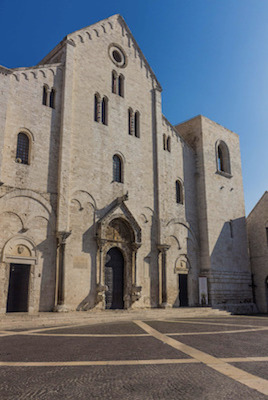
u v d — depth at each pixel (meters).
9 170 24.48
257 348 13.26
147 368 9.77
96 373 9.20
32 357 11.22
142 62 36.88
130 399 7.13
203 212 38.72
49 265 25.44
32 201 25.30
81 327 19.73
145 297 31.59
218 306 36.16
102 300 27.48
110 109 32.41
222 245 39.44
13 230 24.00
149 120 36.09
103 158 30.72
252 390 7.73
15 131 25.33
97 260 28.31
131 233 31.48
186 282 36.41
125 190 31.92
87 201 28.75
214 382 8.38
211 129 42.19
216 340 15.14
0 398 7.18
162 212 34.44
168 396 7.33
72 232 27.20
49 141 27.22
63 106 28.30
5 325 19.09
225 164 43.84
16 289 23.88
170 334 16.88
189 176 39.38
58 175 27.03
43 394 7.45
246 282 41.31
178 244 36.09
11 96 25.59
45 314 22.61
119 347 13.09
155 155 35.62
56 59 30.98
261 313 39.78
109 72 33.16
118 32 35.03
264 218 44.19
